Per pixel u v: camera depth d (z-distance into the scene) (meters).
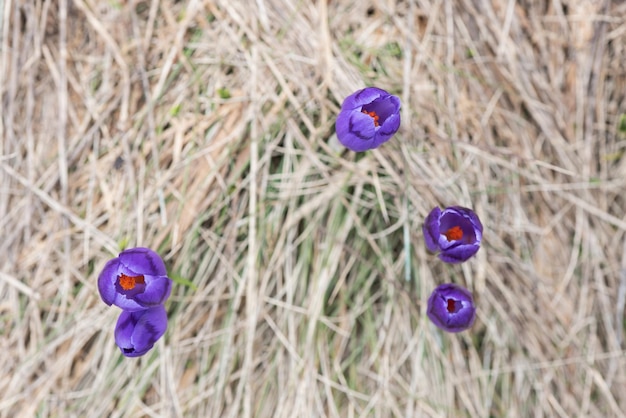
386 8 0.65
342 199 0.63
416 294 0.64
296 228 0.64
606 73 0.67
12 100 0.64
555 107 0.66
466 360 0.65
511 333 0.65
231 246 0.63
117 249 0.63
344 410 0.65
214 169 0.63
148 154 0.64
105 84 0.64
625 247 0.66
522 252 0.65
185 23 0.64
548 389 0.66
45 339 0.63
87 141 0.64
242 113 0.63
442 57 0.65
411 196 0.64
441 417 0.64
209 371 0.63
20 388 0.63
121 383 0.63
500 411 0.65
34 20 0.64
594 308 0.66
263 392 0.64
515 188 0.65
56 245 0.63
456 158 0.64
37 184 0.64
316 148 0.63
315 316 0.63
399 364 0.64
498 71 0.66
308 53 0.64
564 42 0.66
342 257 0.64
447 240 0.58
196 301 0.63
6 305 0.63
